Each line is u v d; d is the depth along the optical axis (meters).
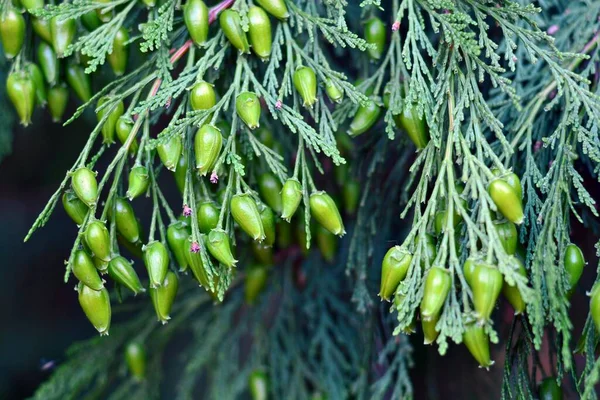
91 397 1.26
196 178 1.06
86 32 1.10
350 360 1.25
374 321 1.19
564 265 1.03
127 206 1.04
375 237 1.18
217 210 1.04
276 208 1.08
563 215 1.05
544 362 1.25
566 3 1.14
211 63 1.06
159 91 1.05
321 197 1.04
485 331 1.00
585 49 1.10
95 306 1.03
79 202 1.04
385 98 1.07
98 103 1.06
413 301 1.01
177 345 1.54
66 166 1.42
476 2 1.07
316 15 1.08
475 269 1.00
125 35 1.08
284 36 1.10
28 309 1.55
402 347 1.17
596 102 1.06
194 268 1.04
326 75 1.06
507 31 1.06
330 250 1.15
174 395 1.50
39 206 1.55
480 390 1.22
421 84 1.05
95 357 1.26
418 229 1.03
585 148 1.05
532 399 1.05
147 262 1.03
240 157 1.05
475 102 1.05
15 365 1.50
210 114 1.04
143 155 1.06
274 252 1.20
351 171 1.15
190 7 1.05
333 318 1.26
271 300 1.29
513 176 1.02
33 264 1.56
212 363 1.30
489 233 1.01
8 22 1.08
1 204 1.53
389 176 1.16
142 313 1.27
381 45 1.08
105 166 1.36
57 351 1.53
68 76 1.09
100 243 1.02
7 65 1.20
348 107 1.08
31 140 1.40
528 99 1.11
